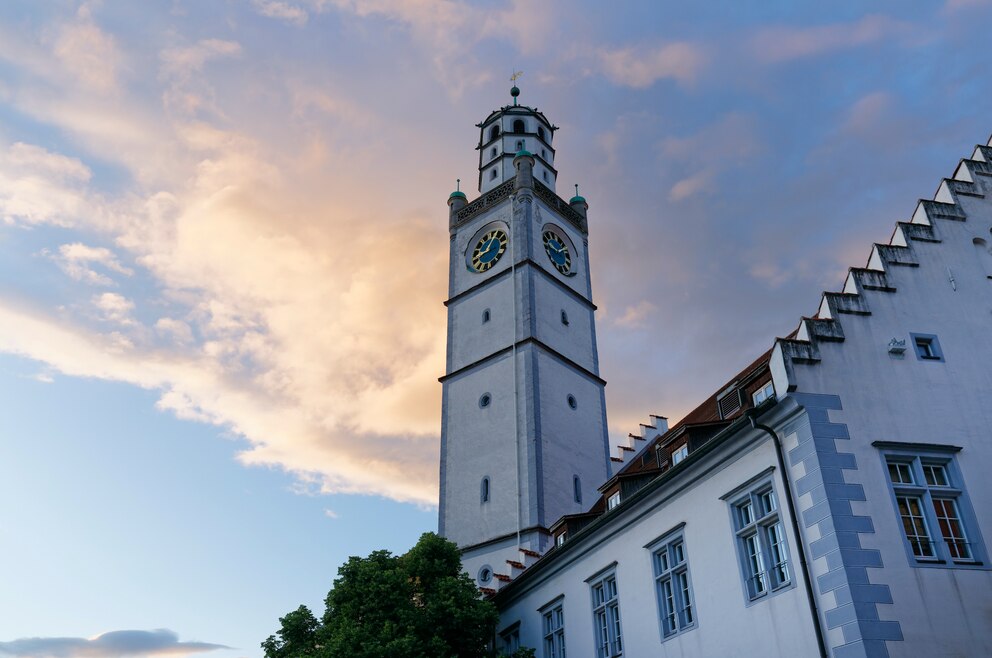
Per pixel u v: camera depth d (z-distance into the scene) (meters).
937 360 21.66
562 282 53.38
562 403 47.66
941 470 20.28
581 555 28.61
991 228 24.38
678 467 23.58
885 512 18.92
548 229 55.19
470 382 49.66
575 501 44.62
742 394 24.66
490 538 43.06
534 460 43.66
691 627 22.47
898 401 20.66
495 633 33.16
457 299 54.06
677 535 23.83
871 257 23.00
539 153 60.94
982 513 19.64
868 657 16.98
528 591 31.91
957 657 17.45
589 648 27.02
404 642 25.39
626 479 28.88
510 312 50.25
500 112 63.00
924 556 18.81
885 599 17.77
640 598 24.88
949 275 23.14
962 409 21.06
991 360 22.17
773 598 19.89
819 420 19.72
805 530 19.20
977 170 25.28
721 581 21.72
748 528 21.23
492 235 55.28
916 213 24.34
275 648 29.25
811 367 20.36
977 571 18.69
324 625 28.58
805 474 19.50
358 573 29.16
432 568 29.94
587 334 53.31
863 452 19.61
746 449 21.69
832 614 18.05
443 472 47.47
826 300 21.50
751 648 20.20
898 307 22.11
